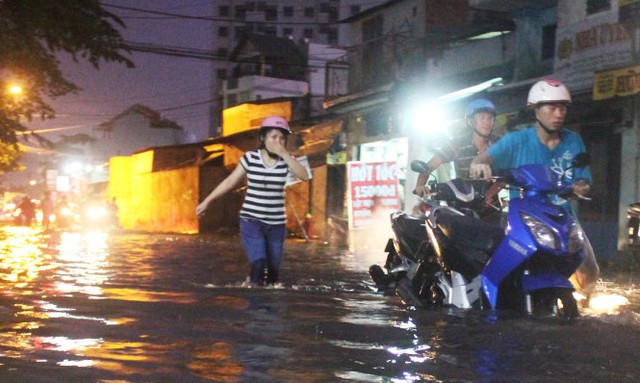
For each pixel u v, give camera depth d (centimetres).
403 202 2434
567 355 468
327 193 2798
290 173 820
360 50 3019
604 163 1678
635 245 1252
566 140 694
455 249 638
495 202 690
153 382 382
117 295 708
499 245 604
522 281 604
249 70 6250
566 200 666
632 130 1597
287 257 1426
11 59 1752
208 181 3400
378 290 802
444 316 601
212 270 1071
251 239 805
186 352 455
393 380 399
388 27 2934
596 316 609
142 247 1703
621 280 1102
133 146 8000
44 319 561
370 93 2694
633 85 1524
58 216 3866
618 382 408
